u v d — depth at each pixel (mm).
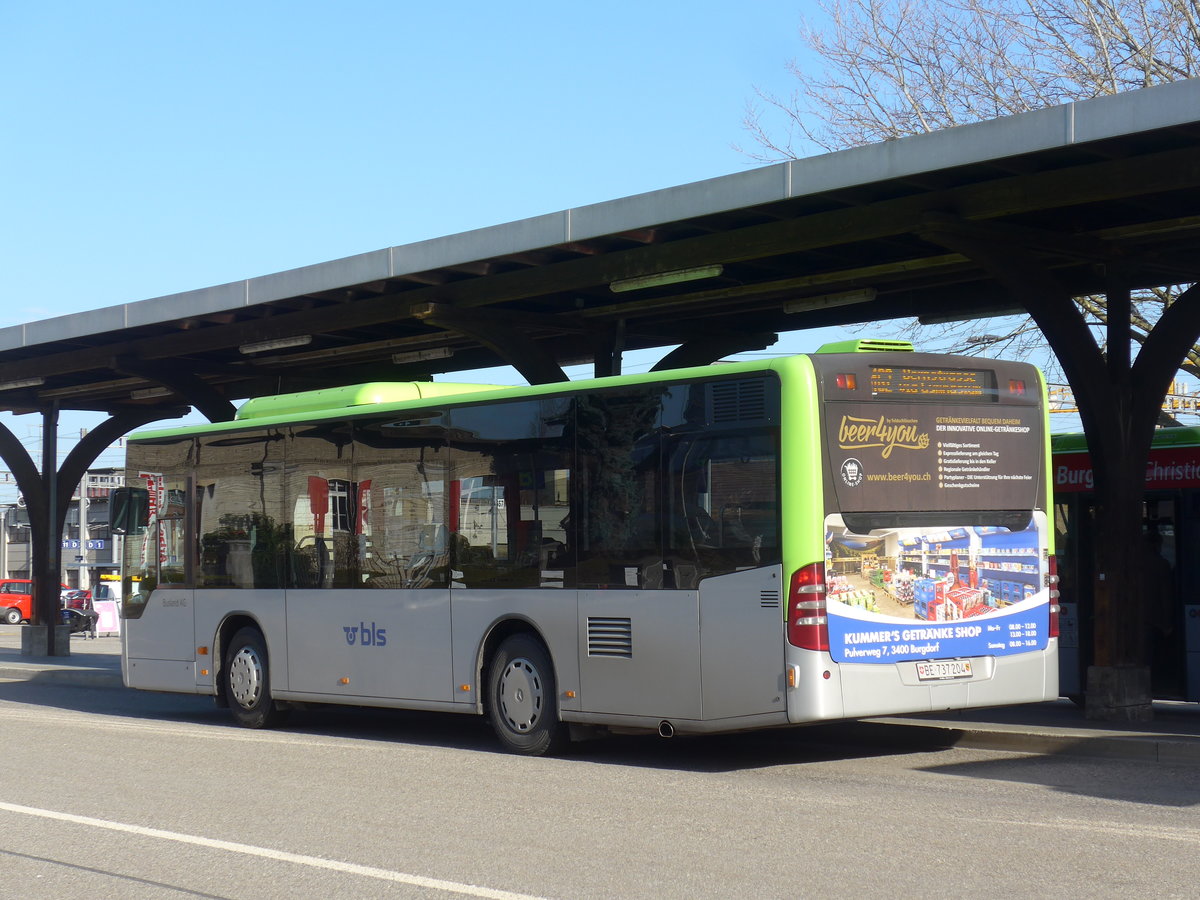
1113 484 13602
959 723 13211
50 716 16734
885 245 14977
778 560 10422
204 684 15562
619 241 14953
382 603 13547
